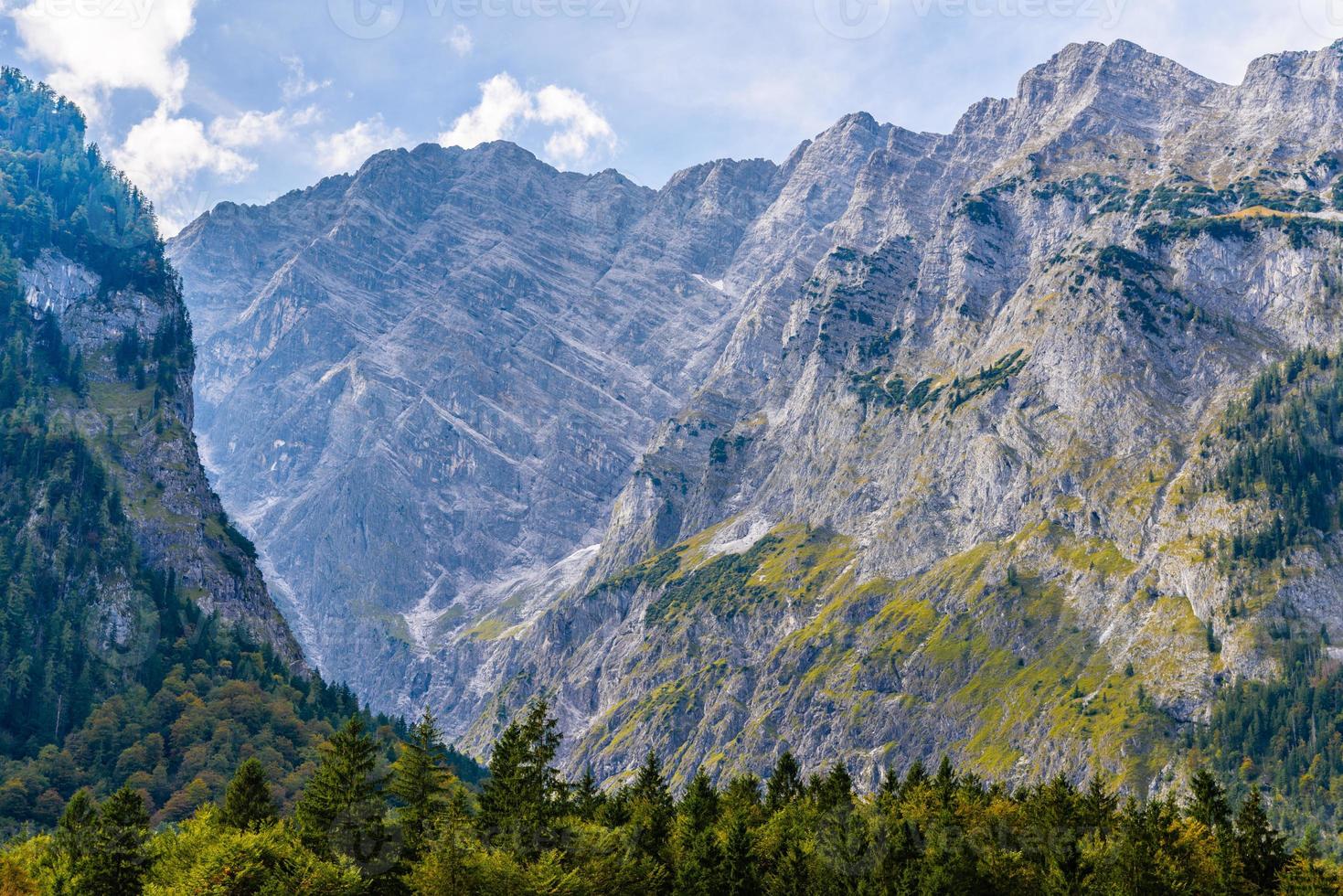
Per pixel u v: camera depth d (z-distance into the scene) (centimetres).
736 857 18962
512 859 17938
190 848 18562
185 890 17088
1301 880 18425
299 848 18088
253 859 17550
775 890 18788
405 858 18550
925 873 18488
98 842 19000
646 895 18900
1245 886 18588
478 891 17438
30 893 18412
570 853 18950
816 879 18938
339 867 17650
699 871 18812
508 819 19138
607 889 18412
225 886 17175
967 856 18925
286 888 17025
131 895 18762
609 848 19262
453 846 17875
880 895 18512
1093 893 18288
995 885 18762
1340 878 19062
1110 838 19938
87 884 18612
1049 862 18875
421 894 17450
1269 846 19438
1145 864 18362
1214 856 18975
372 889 18262
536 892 17400
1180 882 18375
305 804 19250
